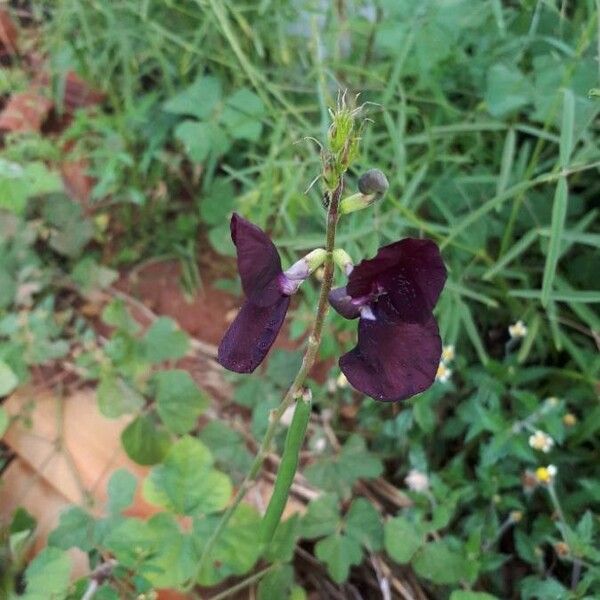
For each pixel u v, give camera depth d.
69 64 0.25
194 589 0.18
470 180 0.20
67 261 0.24
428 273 0.10
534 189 0.22
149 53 0.24
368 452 0.19
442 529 0.19
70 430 0.20
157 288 0.24
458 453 0.20
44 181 0.23
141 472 0.20
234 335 0.11
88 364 0.21
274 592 0.17
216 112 0.23
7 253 0.23
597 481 0.18
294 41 0.24
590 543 0.17
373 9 0.26
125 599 0.16
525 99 0.20
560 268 0.22
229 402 0.22
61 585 0.16
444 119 0.22
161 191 0.25
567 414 0.19
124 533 0.16
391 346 0.11
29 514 0.19
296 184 0.20
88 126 0.26
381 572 0.19
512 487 0.19
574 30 0.21
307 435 0.21
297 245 0.20
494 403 0.18
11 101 0.26
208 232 0.25
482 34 0.22
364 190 0.10
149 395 0.20
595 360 0.19
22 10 0.29
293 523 0.18
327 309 0.12
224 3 0.22
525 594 0.17
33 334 0.21
